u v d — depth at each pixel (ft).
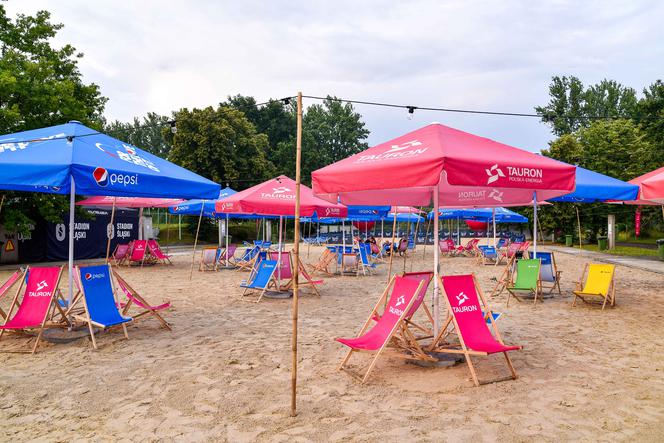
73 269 23.03
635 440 11.16
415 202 24.27
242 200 32.42
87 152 20.18
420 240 123.54
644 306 30.07
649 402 13.55
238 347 19.99
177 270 53.47
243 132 138.21
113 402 13.87
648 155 102.12
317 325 24.62
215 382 15.53
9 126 48.32
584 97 168.76
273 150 177.58
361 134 216.54
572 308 29.55
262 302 31.96
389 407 13.25
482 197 23.41
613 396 14.02
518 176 14.87
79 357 18.52
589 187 29.37
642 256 73.15
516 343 20.65
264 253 36.88
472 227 133.08
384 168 14.84
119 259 58.39
